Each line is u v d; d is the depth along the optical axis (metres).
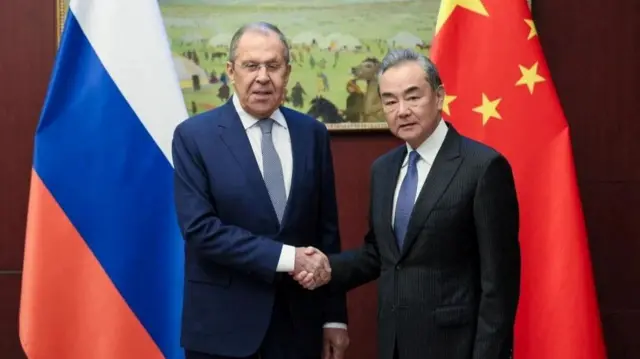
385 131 3.49
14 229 3.47
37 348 2.79
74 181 2.85
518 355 2.81
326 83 3.45
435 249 2.24
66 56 2.88
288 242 2.50
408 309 2.25
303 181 2.54
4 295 3.46
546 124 2.87
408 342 2.25
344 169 3.51
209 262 2.51
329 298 2.66
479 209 2.21
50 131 2.85
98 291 2.84
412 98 2.28
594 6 3.49
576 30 3.49
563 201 2.81
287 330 2.51
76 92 2.88
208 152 2.51
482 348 2.15
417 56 2.34
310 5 3.44
